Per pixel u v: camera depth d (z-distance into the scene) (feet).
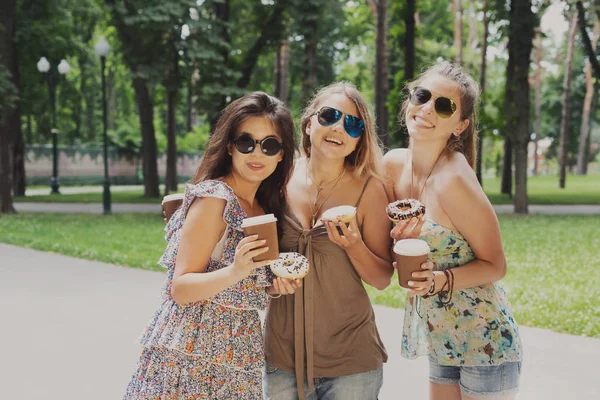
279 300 8.66
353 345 8.50
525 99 65.00
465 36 131.44
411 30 65.10
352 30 126.31
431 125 8.38
